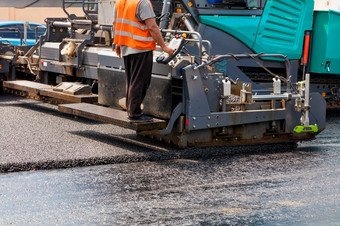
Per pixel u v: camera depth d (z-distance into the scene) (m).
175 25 9.02
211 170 6.17
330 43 10.41
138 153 6.71
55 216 4.47
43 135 7.67
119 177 5.75
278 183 5.66
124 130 8.27
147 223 4.33
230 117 7.15
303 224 4.41
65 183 5.46
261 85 9.85
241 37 9.38
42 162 6.09
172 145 7.24
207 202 4.93
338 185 5.63
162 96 7.04
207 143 7.18
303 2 10.12
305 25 10.21
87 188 5.30
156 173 5.97
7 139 7.26
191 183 5.58
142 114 6.77
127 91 6.76
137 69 6.54
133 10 6.37
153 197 5.05
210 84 7.02
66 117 9.28
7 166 5.91
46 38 11.42
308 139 7.92
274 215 4.61
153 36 6.41
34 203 4.80
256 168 6.33
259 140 7.53
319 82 11.13
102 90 8.17
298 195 5.23
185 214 4.58
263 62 9.74
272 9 9.64
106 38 10.32
